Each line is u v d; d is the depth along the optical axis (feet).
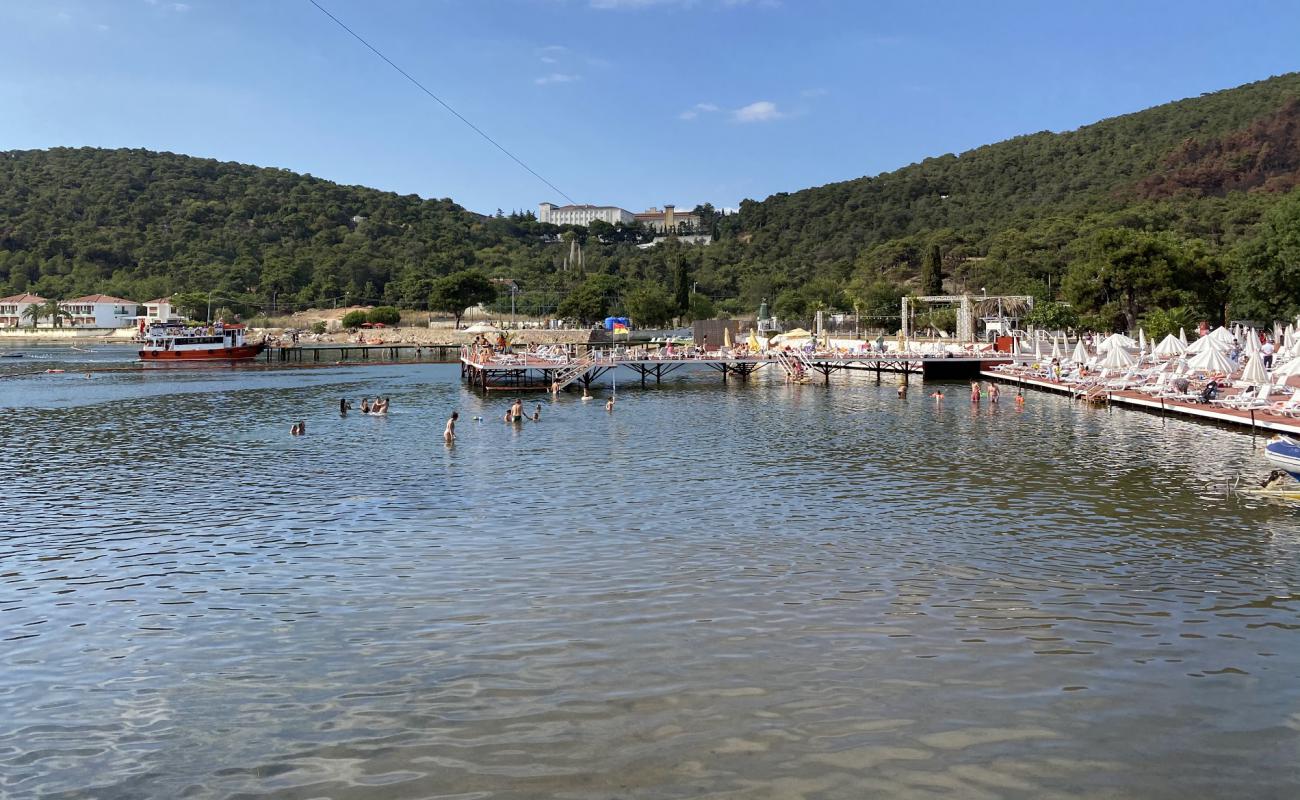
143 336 441.68
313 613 67.56
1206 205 618.44
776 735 48.08
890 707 51.13
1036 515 98.22
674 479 121.70
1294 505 102.06
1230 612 66.33
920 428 175.73
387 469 131.03
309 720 50.44
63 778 44.73
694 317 625.00
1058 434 163.32
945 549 84.12
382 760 46.06
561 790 43.04
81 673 57.21
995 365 308.60
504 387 282.77
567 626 64.08
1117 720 49.49
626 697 52.60
